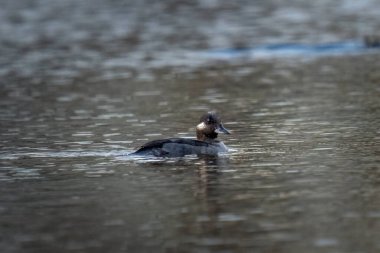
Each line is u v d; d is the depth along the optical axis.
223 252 19.52
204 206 22.89
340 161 27.30
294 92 41.62
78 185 25.22
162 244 20.09
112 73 49.91
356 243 19.81
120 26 70.25
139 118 36.16
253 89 43.06
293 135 31.56
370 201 22.91
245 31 65.25
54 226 21.56
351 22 67.62
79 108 39.06
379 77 44.84
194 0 82.62
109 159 28.31
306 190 24.11
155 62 53.59
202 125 29.55
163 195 24.00
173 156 28.27
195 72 49.34
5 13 79.69
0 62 55.50
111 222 21.75
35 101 41.38
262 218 21.75
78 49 60.19
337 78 45.16
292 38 60.81
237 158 28.03
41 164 27.84
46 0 86.12
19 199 23.92
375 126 32.72
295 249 19.56
